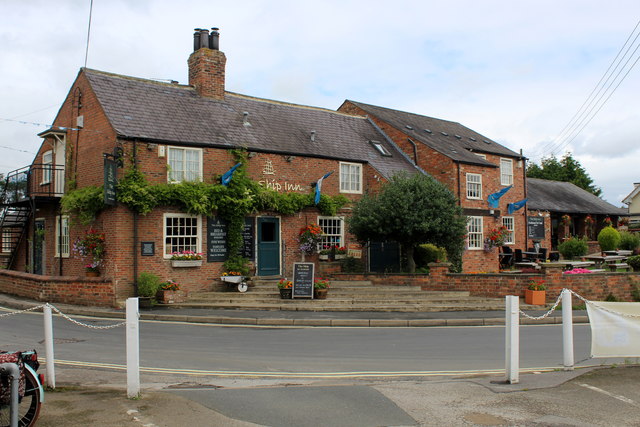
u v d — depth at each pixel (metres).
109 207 17.52
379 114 28.92
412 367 9.16
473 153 27.84
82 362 9.45
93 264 17.86
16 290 19.05
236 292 18.52
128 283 17.33
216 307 16.95
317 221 22.05
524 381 7.67
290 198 20.83
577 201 37.91
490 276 18.12
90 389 7.34
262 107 24.02
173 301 17.38
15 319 14.51
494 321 14.88
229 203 19.31
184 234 18.69
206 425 5.83
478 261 25.44
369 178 23.64
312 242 21.25
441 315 15.67
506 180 29.17
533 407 6.44
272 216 20.83
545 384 7.47
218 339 12.09
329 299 17.48
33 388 5.66
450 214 19.72
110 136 17.77
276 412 6.30
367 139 26.52
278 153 21.09
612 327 8.34
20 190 22.06
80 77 19.81
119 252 17.19
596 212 37.19
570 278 17.44
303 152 21.91
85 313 16.08
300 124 24.44
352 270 21.97
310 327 14.16
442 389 7.28
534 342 11.55
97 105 18.67
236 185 19.44
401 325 14.56
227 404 6.62
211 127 20.50
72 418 5.99
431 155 25.50
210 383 7.96
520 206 28.33
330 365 9.34
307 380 8.19
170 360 9.71
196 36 22.69
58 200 19.88
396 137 27.22
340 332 13.27
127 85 20.25
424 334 12.97
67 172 20.09
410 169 25.33
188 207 18.31
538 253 27.34
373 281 19.88
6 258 24.89
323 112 26.75
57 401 6.66
